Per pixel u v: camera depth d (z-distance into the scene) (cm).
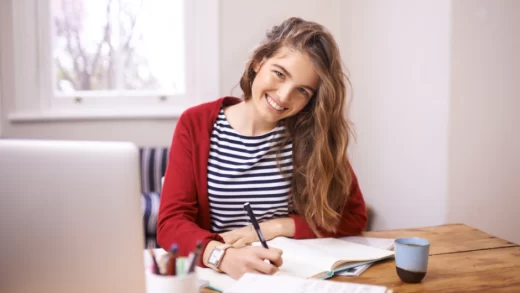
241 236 130
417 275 102
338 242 129
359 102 289
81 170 77
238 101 152
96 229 78
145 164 303
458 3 203
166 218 132
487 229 219
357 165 293
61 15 314
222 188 141
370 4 272
